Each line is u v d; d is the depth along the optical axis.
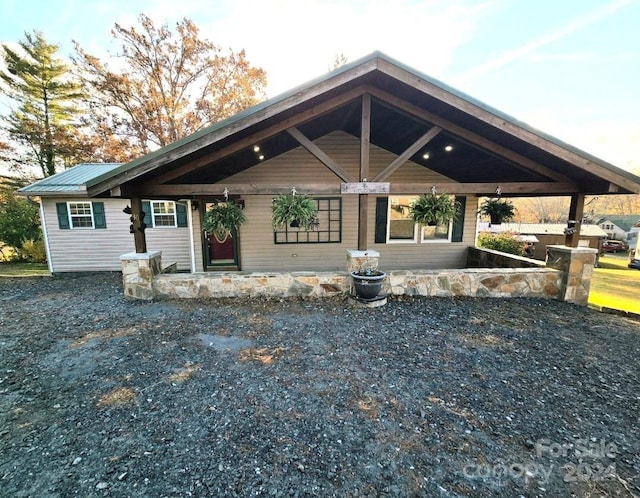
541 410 2.35
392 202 8.00
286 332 3.80
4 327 4.13
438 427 2.15
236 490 1.67
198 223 7.84
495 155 5.16
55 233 8.47
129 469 1.81
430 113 4.83
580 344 3.52
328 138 7.62
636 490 1.68
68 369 2.99
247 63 16.33
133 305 4.91
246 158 6.61
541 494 1.65
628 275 13.59
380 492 1.66
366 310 4.57
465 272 5.20
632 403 2.45
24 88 15.09
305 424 2.18
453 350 3.35
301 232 7.89
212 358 3.17
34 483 1.72
